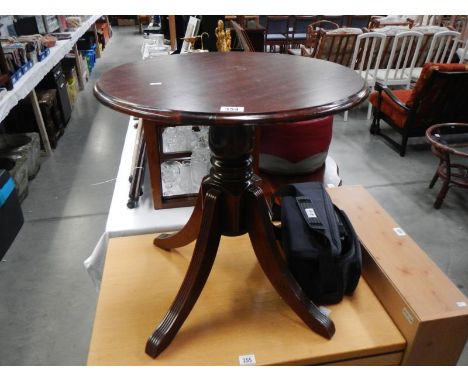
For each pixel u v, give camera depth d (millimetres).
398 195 2480
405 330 982
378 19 5008
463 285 1776
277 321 1023
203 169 1441
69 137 3387
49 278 1837
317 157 1600
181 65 961
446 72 2445
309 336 981
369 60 3334
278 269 967
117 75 867
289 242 1036
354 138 3297
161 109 651
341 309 1059
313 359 939
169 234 1265
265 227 930
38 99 3045
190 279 957
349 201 1403
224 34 1834
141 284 1134
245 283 1143
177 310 958
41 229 2180
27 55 2650
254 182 928
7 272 1872
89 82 4996
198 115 631
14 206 2088
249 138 850
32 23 3324
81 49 5199
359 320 1027
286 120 636
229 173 876
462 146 2359
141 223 1372
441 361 1022
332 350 949
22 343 1513
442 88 2578
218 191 895
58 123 3326
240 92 733
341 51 3477
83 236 2129
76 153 3088
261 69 915
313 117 651
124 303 1071
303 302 979
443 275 1059
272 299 1090
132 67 942
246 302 1080
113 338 973
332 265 986
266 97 702
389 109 3064
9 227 2033
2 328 1577
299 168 1600
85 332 1562
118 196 1522
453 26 4371
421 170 2779
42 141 2990
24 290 1768
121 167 1699
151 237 1332
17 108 2891
